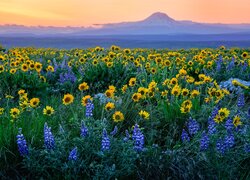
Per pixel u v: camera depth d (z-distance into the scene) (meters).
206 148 2.43
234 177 2.39
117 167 2.30
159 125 2.97
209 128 2.61
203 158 2.39
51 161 2.21
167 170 2.40
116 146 2.38
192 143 2.51
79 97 3.84
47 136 2.30
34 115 2.85
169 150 2.53
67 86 4.55
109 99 3.33
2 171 2.27
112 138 2.43
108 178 2.17
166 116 3.05
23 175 2.28
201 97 3.79
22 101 3.42
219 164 2.40
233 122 2.58
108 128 2.75
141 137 2.38
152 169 2.39
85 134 2.40
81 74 4.89
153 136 2.83
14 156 2.37
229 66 5.55
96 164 2.31
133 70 5.24
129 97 3.50
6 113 2.96
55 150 2.27
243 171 2.49
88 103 2.59
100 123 2.54
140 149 2.39
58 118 2.94
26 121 2.75
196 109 3.17
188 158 2.46
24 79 4.41
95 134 2.43
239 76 5.35
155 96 3.54
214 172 2.38
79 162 2.23
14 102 3.88
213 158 2.45
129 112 3.12
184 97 3.31
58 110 3.11
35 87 4.28
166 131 2.94
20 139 2.26
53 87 4.59
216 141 2.53
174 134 2.78
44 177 2.27
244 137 2.60
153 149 2.47
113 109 3.09
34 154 2.26
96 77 4.79
